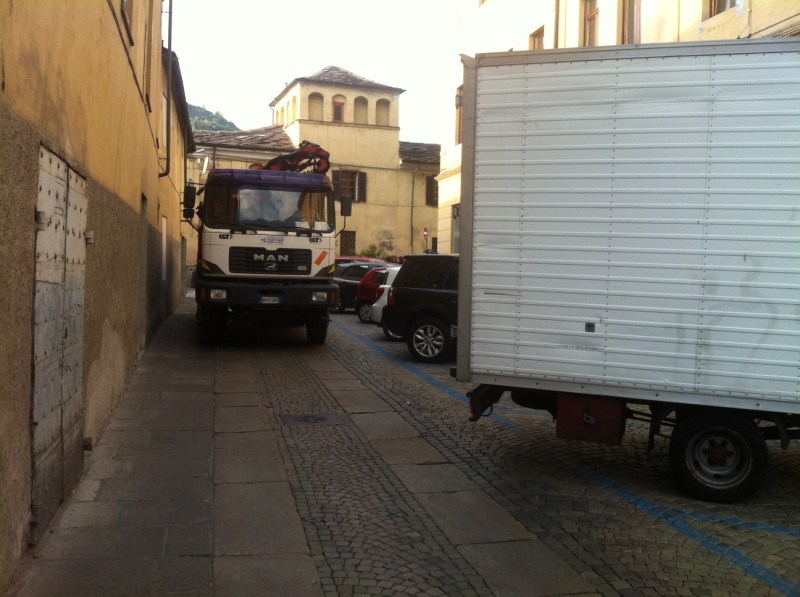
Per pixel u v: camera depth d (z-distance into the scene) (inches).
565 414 227.3
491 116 229.5
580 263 220.7
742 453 211.5
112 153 266.5
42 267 153.4
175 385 370.9
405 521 194.5
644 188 213.9
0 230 122.2
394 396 360.5
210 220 501.4
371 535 183.9
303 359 479.8
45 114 154.2
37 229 147.6
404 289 481.1
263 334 612.7
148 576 155.1
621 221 216.2
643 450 270.2
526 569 165.8
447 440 278.8
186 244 1100.5
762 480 211.2
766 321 203.8
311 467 240.7
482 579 160.2
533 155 225.0
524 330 226.8
